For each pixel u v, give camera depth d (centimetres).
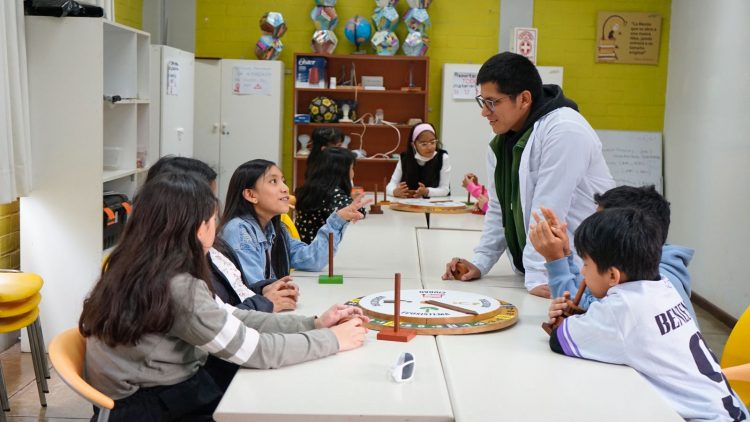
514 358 188
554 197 254
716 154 605
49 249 438
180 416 186
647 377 181
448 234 390
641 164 751
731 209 568
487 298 235
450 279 283
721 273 585
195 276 183
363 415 152
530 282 258
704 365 182
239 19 753
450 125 729
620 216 187
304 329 206
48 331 440
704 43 643
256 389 166
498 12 752
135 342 177
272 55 725
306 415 152
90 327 180
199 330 175
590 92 756
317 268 297
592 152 257
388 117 763
